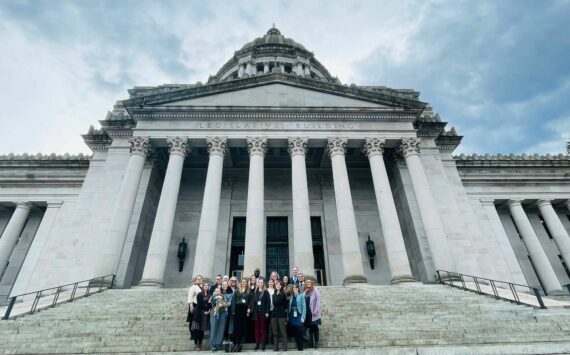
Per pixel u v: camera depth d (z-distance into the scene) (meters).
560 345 9.67
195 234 31.47
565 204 37.66
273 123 29.20
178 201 32.97
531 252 33.66
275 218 33.62
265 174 35.34
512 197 36.31
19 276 29.36
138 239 26.97
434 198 29.08
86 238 26.69
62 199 34.31
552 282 31.58
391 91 37.78
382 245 31.64
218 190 26.27
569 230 37.44
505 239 33.62
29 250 31.12
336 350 9.79
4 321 13.88
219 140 28.09
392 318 14.16
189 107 28.89
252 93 31.03
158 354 10.48
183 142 27.91
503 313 14.38
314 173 35.09
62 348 11.50
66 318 14.47
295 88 31.55
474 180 36.75
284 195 34.25
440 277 23.44
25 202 34.25
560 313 13.91
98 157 31.56
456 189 31.70
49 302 18.61
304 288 12.33
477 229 29.36
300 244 23.98
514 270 31.83
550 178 37.34
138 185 26.58
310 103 30.77
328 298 17.69
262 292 12.17
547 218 35.81
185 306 16.33
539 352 9.44
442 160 33.28
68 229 29.05
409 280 22.81
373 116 29.94
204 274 22.61
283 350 11.07
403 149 28.95
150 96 29.27
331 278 29.88
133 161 26.94
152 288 21.48
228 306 11.85
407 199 28.67
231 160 33.81
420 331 12.51
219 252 30.67
